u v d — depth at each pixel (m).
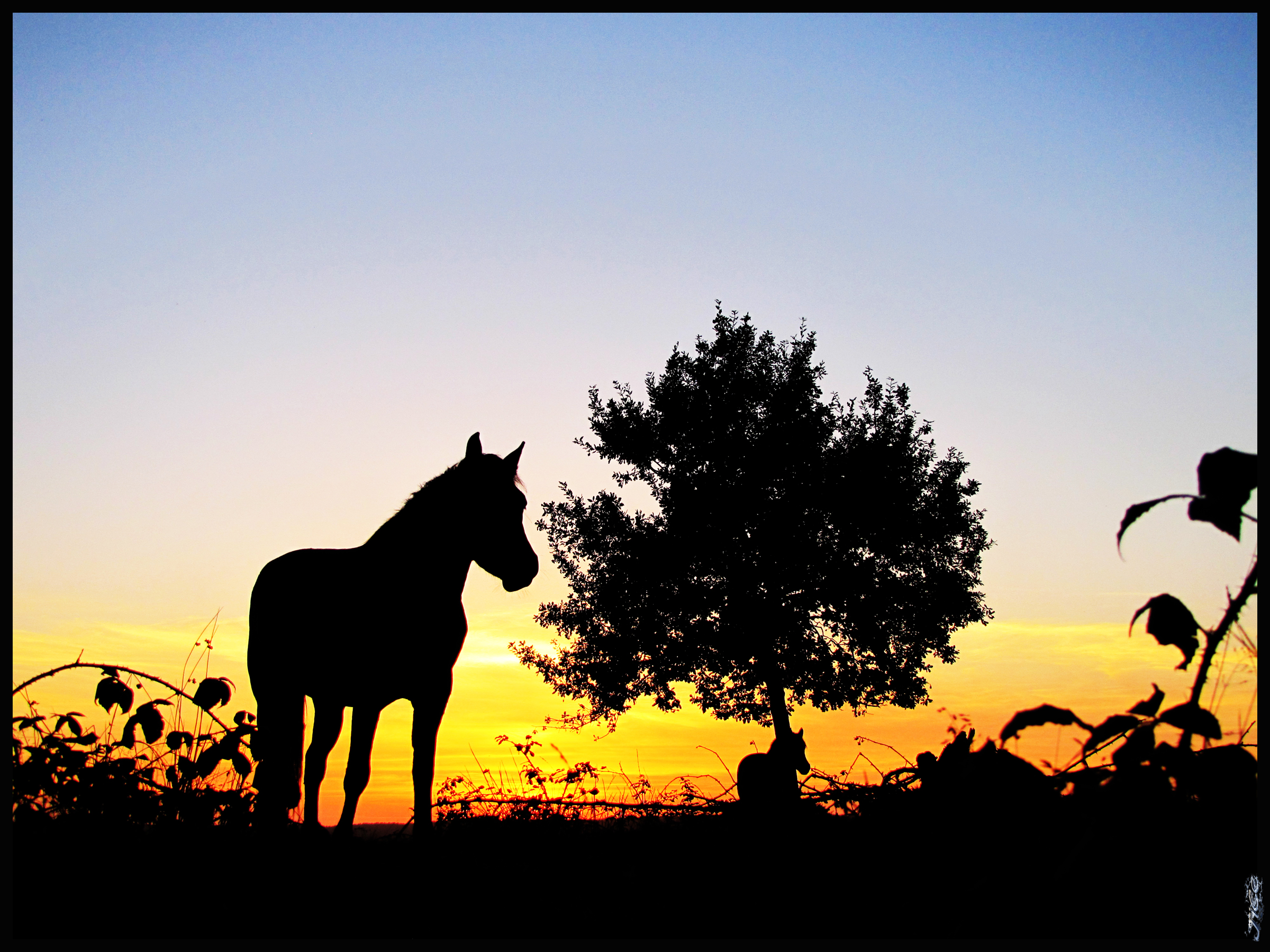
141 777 4.04
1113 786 2.05
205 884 3.64
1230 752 1.96
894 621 17.62
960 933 2.55
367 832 5.21
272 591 6.05
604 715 18.14
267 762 4.29
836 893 3.06
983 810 2.23
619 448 18.64
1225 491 1.88
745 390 18.39
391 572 5.42
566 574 18.48
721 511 17.39
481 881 3.66
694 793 4.33
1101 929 2.42
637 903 3.29
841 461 17.61
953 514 17.59
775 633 16.95
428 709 5.45
